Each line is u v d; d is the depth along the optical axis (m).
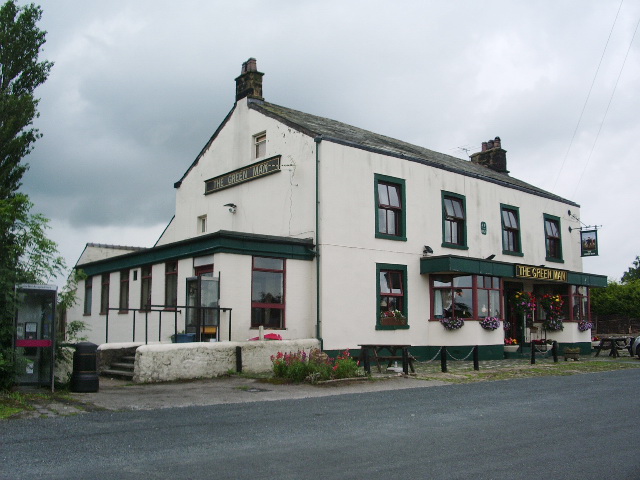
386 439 8.00
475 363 17.33
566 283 26.02
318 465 6.65
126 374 15.10
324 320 18.23
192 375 14.96
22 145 19.20
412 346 20.45
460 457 7.10
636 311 34.53
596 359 23.06
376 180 20.11
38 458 6.81
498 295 22.83
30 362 12.18
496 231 24.36
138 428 8.53
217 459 6.84
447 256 20.28
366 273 19.48
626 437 8.31
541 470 6.61
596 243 27.89
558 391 12.99
